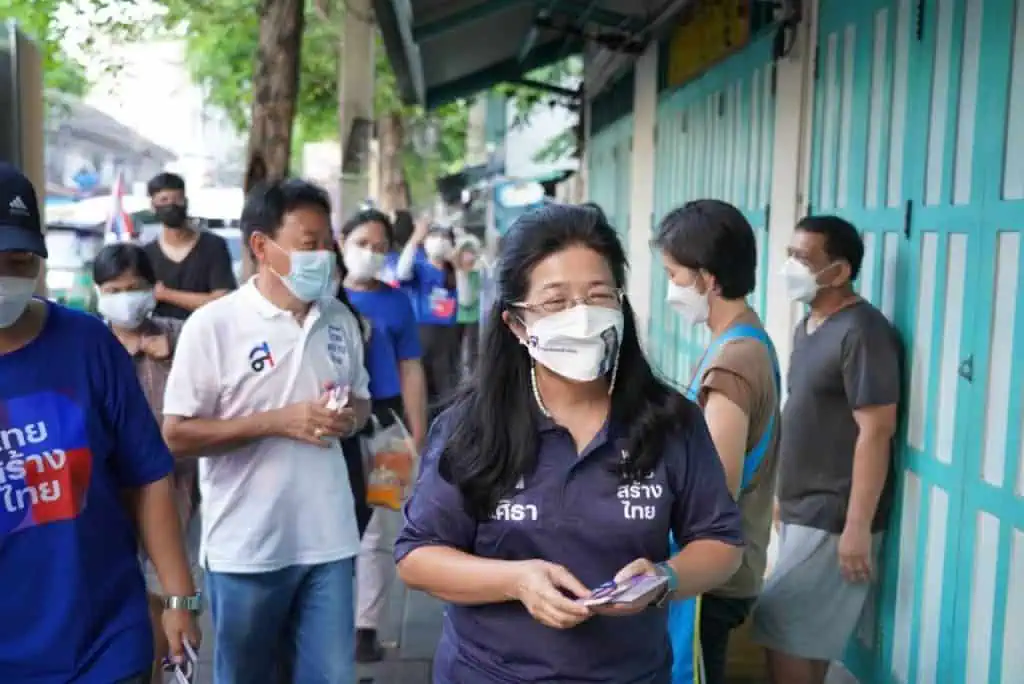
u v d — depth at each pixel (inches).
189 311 229.8
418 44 415.5
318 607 129.6
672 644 107.7
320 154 1027.3
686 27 342.3
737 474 106.6
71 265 621.9
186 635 101.0
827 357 141.5
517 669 82.3
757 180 246.4
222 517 126.3
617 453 81.9
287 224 125.5
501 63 595.5
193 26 525.0
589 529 81.0
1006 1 125.9
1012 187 123.6
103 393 94.7
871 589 162.4
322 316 132.0
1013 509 120.5
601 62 539.5
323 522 128.3
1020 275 120.4
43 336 92.4
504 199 797.2
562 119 983.0
